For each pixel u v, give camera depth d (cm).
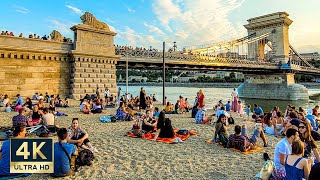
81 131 948
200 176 757
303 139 834
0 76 2383
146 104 2408
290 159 581
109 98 2823
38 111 1423
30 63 2573
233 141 1052
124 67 3997
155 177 743
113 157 924
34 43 2606
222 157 949
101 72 3045
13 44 2462
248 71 7231
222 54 6469
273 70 7594
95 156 934
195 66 4781
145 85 17338
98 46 3039
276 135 1355
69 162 739
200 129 1512
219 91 11031
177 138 1166
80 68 2856
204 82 17412
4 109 2125
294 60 9331
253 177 752
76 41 2855
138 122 1291
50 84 2720
